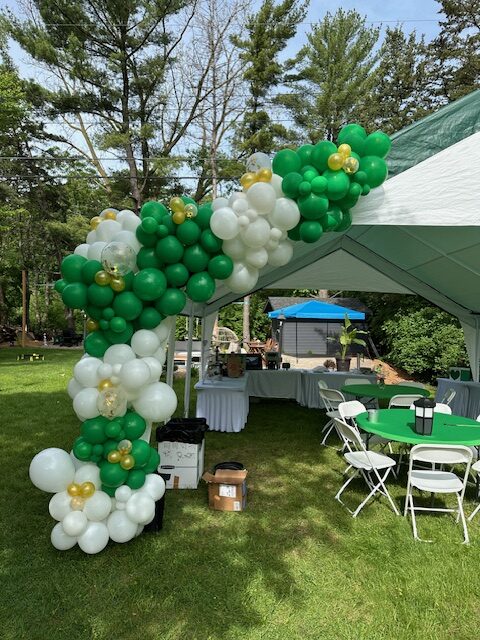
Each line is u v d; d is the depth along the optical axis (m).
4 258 21.70
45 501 3.83
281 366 10.24
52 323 26.62
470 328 7.29
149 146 18.95
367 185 3.00
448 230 4.30
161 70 17.28
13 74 15.81
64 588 2.64
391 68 20.48
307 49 16.83
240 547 3.14
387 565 2.93
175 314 2.91
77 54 15.45
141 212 2.83
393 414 4.36
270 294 22.14
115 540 2.92
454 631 2.35
